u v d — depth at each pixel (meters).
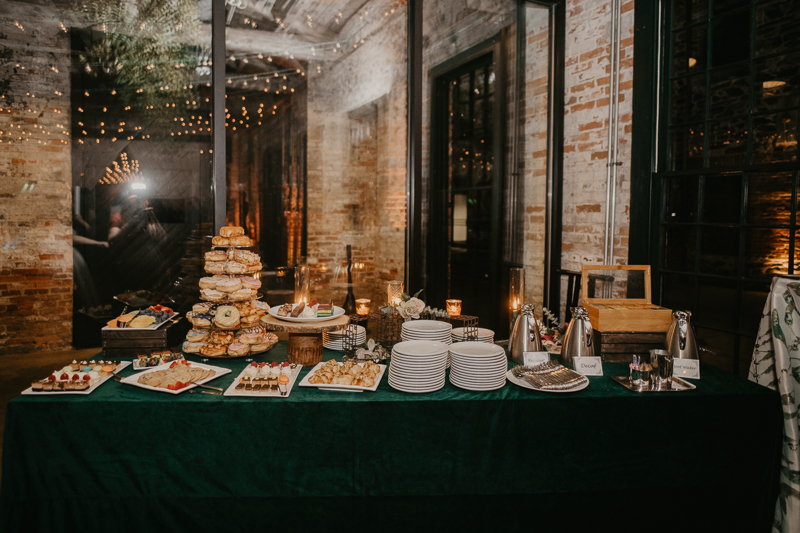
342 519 1.71
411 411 1.66
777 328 1.94
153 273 4.73
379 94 4.24
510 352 2.14
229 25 4.01
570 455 1.72
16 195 4.37
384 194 4.30
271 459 1.64
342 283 4.39
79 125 4.51
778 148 2.58
